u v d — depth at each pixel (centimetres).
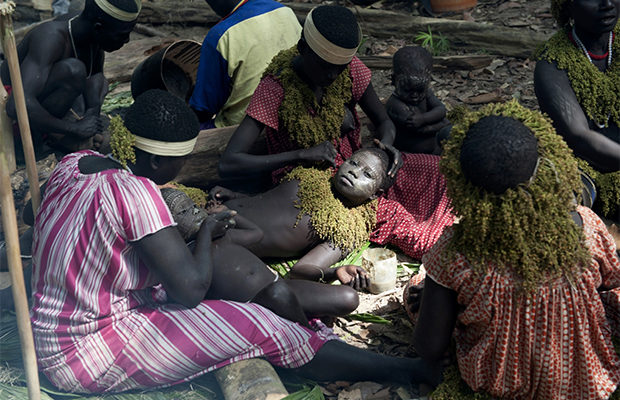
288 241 456
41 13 815
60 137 568
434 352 314
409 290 384
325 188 462
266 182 520
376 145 482
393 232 475
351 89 477
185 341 339
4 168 283
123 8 512
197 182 524
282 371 366
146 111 325
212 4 534
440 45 770
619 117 454
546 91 449
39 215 341
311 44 423
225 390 336
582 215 297
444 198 484
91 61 559
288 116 460
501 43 753
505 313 285
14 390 341
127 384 344
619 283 304
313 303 394
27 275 411
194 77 609
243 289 376
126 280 332
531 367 295
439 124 536
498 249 278
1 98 509
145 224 319
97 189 323
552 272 278
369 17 805
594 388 293
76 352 333
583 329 287
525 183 265
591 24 429
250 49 511
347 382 363
